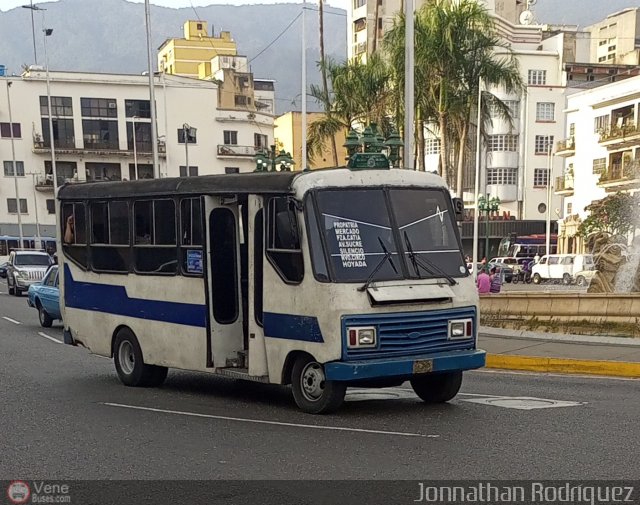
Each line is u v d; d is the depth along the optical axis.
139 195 10.96
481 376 12.04
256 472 6.55
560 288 39.41
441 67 28.77
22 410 9.47
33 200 72.62
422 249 8.95
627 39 79.38
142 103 74.81
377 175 9.07
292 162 13.19
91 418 8.95
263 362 9.20
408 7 18.19
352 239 8.62
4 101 71.50
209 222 9.82
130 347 11.39
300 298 8.56
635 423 8.23
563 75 66.81
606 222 35.94
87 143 73.31
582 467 6.54
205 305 9.82
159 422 8.66
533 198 66.12
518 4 79.44
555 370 12.34
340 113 35.88
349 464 6.71
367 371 8.19
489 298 17.14
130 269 11.22
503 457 6.87
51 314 19.91
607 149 52.16
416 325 8.56
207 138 76.81
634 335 14.77
